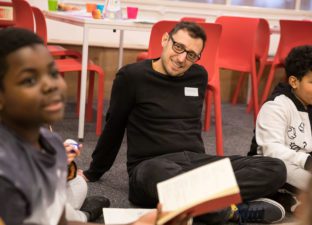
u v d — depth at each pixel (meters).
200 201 0.97
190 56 1.86
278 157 1.88
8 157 0.81
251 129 3.41
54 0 3.26
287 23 3.42
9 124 0.86
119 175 2.24
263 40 3.78
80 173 1.84
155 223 1.02
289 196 1.91
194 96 1.95
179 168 1.75
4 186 0.79
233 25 3.36
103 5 3.20
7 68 0.82
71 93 3.96
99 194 1.98
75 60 2.94
